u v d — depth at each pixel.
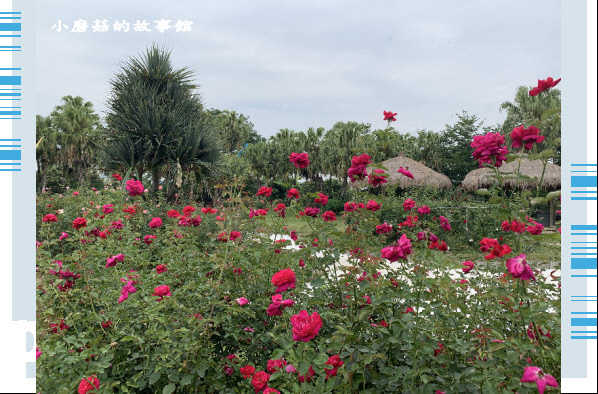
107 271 2.85
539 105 23.12
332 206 23.09
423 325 1.73
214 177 13.86
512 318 1.65
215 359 2.39
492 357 1.68
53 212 7.20
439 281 1.87
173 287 2.89
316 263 2.33
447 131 32.22
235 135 39.62
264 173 36.91
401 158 14.23
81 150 34.75
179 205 9.55
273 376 1.71
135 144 13.41
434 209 9.02
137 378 1.91
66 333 2.36
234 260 2.74
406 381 1.62
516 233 1.78
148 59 14.69
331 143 33.56
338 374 1.74
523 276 1.48
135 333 2.10
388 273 2.26
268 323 2.49
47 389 1.80
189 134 13.63
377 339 1.81
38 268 2.66
